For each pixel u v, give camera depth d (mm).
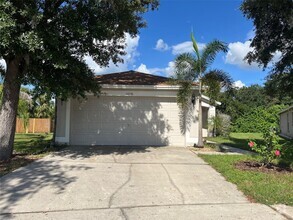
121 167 9766
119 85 15188
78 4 10438
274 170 9305
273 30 14734
